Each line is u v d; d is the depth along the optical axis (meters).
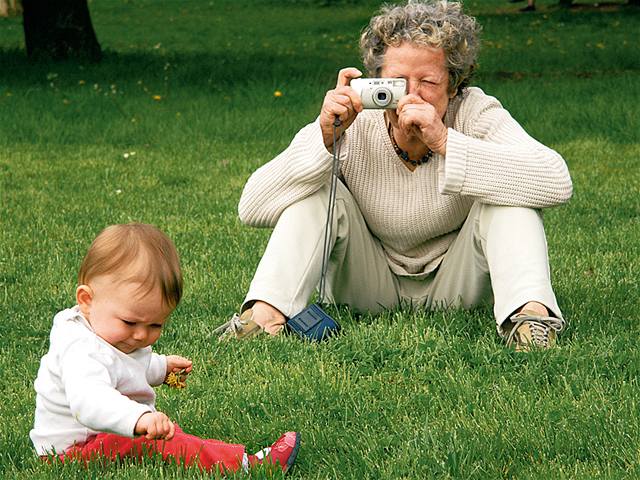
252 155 9.53
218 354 4.02
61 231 6.61
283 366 3.89
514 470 2.97
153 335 2.90
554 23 22.69
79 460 2.88
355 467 3.00
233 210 7.21
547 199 4.09
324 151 4.13
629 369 3.74
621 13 24.47
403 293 4.65
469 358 3.91
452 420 3.34
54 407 2.89
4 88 12.84
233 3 32.44
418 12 4.07
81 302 2.87
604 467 2.96
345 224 4.36
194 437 2.99
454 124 4.30
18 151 9.78
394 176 4.34
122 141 10.31
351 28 24.05
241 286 5.13
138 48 19.91
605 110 11.03
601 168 8.66
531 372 3.71
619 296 4.86
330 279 4.57
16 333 4.39
